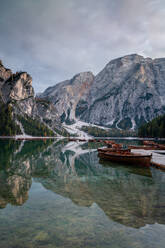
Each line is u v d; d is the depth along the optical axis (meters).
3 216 7.93
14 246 5.74
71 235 6.45
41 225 7.16
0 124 156.12
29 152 38.53
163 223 7.54
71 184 14.07
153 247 5.83
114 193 11.85
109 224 7.36
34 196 10.84
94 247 5.75
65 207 9.12
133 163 24.19
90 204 9.67
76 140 129.12
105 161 28.08
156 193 11.96
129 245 5.91
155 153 35.34
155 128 141.75
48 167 21.62
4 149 43.41
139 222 7.59
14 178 15.59
